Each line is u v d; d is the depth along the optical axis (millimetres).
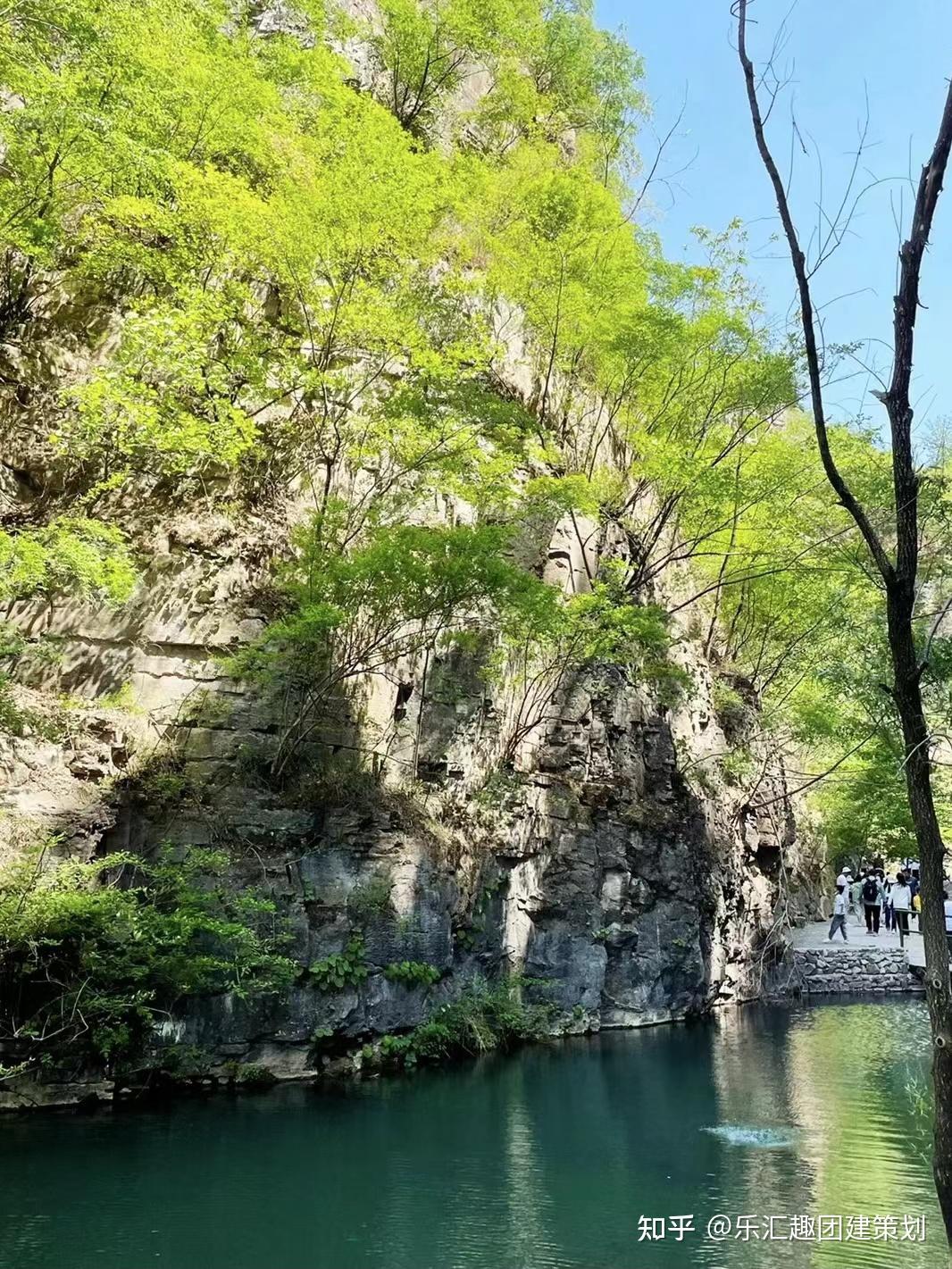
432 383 17844
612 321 21469
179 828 14453
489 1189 10188
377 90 25094
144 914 12945
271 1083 14086
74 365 16312
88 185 15078
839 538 21125
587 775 21422
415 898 16391
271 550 16906
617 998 20359
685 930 21797
